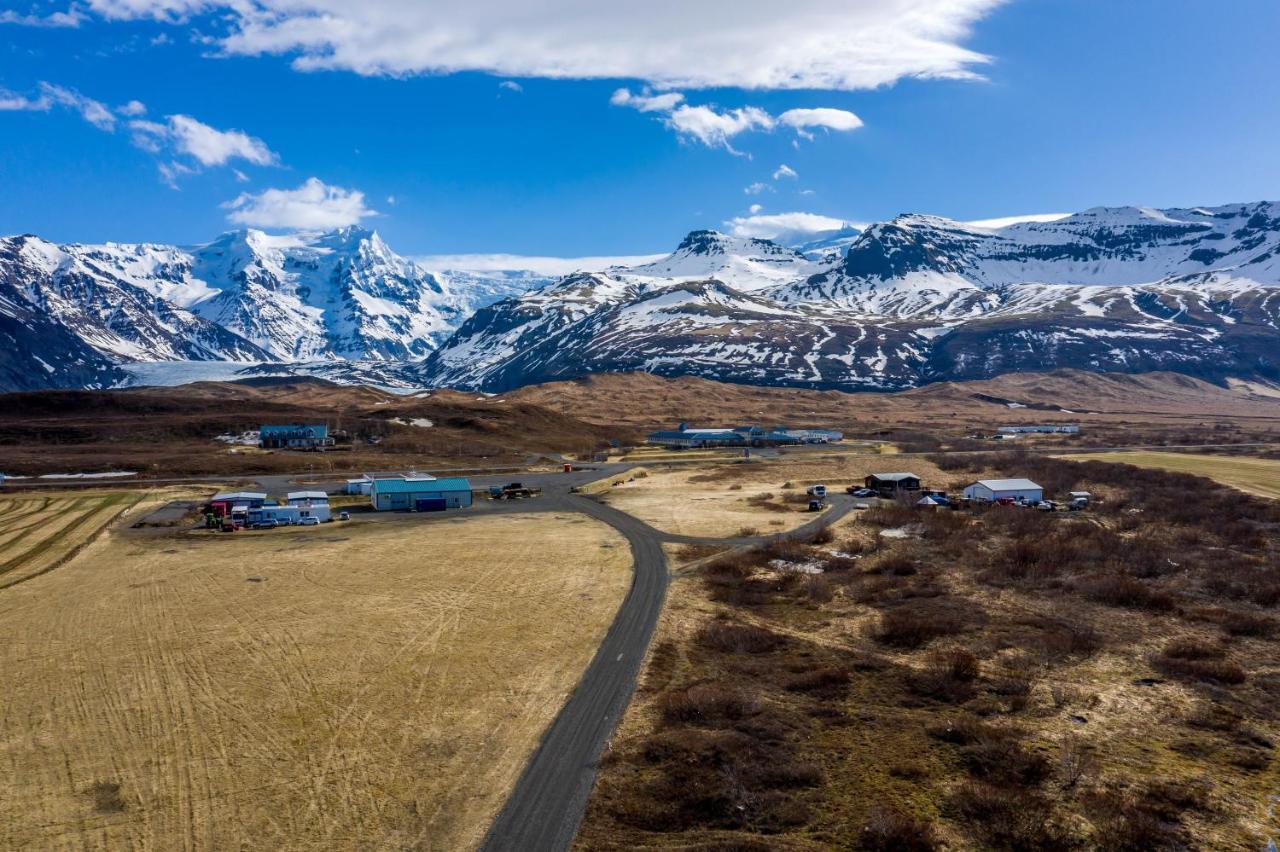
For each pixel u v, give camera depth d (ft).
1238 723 141.79
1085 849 103.76
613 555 267.59
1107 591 218.79
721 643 183.73
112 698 153.38
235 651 177.27
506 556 265.54
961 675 162.71
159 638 185.88
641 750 132.67
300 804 117.19
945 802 115.65
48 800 118.73
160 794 120.06
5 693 156.04
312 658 172.96
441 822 112.68
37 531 309.01
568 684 159.84
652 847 106.22
